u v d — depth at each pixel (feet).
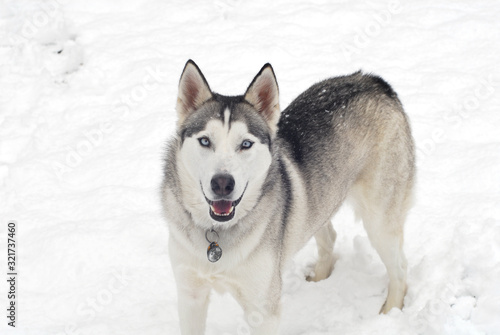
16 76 23.97
